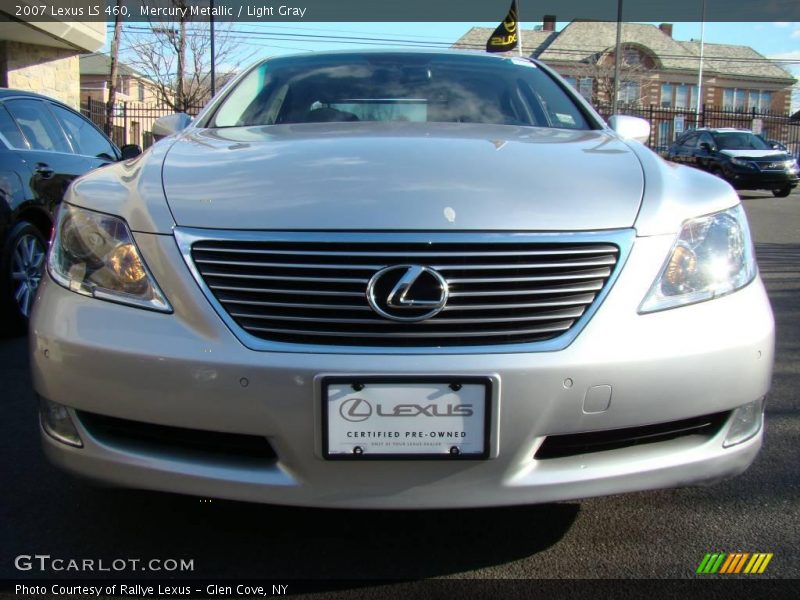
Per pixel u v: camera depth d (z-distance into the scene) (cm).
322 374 182
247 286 191
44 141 513
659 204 207
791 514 249
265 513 245
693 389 194
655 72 4888
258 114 309
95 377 195
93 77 3906
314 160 220
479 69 345
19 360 423
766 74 5125
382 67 342
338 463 186
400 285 186
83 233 211
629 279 195
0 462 286
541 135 267
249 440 193
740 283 210
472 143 240
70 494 259
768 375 210
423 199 196
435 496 188
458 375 182
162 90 2102
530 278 190
